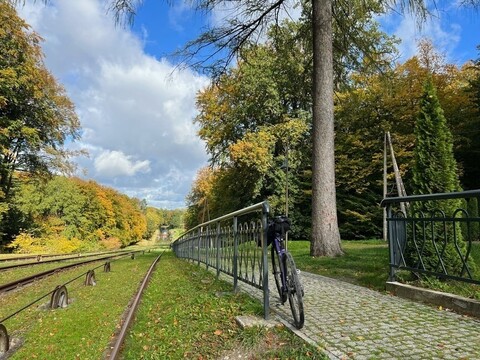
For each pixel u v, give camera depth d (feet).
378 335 11.80
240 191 97.60
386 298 16.87
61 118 104.78
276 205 87.45
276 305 15.97
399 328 12.42
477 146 70.49
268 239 15.21
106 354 12.73
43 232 129.29
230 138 96.17
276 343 11.80
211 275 27.25
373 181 83.20
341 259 31.35
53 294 21.22
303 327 12.85
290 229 15.03
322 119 35.73
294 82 48.80
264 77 77.41
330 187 35.22
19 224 117.80
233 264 20.01
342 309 15.14
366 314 14.28
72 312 19.69
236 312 15.33
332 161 35.63
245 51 41.96
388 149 74.95
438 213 16.87
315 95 36.27
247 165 82.64
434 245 16.01
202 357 11.60
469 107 67.77
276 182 87.40
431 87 19.02
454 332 11.82
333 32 42.22
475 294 14.37
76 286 30.22
